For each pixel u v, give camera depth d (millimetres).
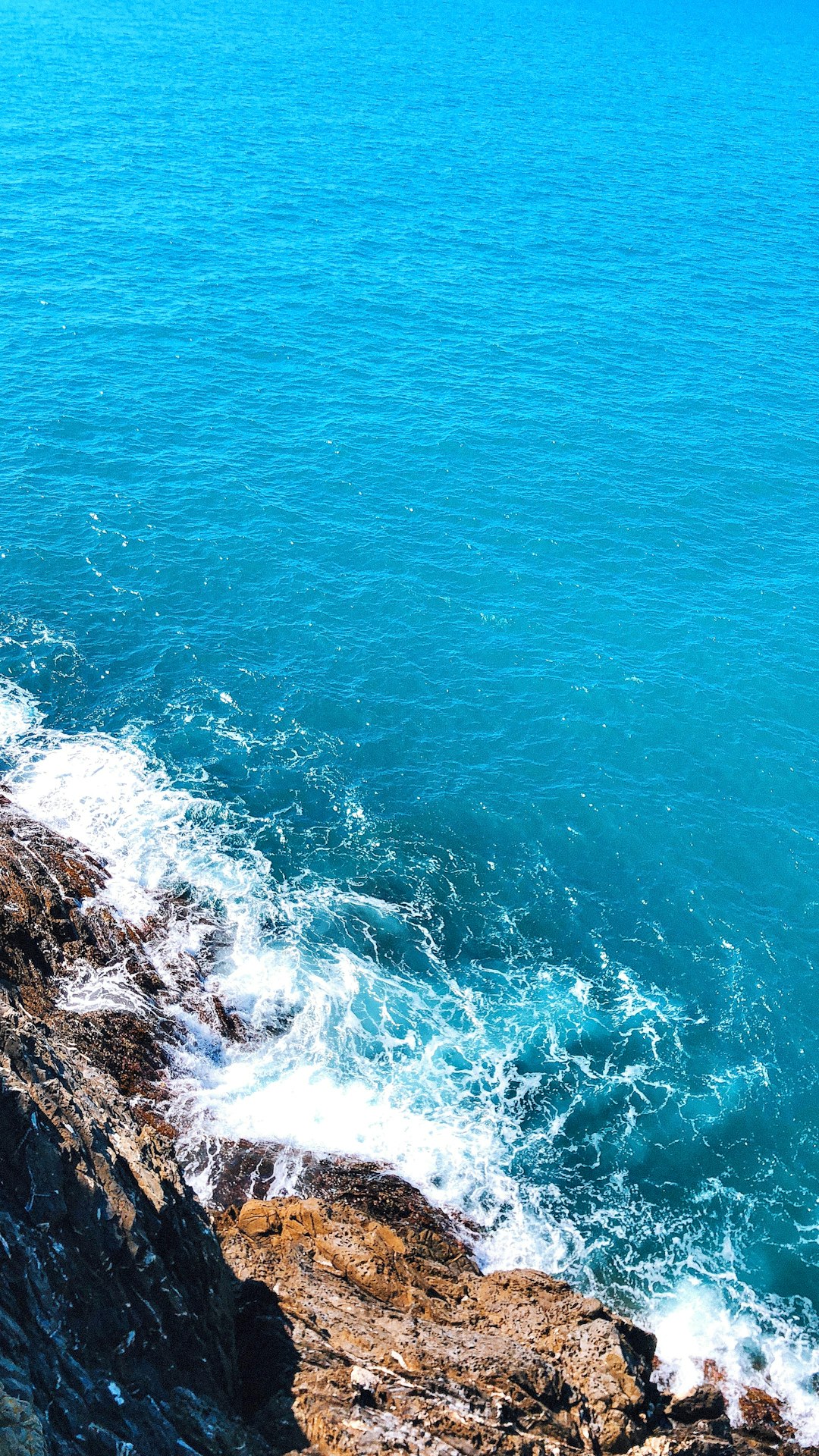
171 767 44469
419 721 48562
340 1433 21188
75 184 105750
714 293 97500
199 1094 31922
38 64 153500
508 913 40594
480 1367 23750
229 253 94312
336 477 64875
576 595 57219
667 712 50281
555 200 117812
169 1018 33625
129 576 54844
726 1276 30469
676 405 77438
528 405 75250
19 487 60406
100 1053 30406
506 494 65062
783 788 46969
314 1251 27547
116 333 78500
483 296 91688
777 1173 33188
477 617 55000
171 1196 23266
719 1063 36125
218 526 59375
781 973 39250
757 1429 26594
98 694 47625
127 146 119625
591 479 67375
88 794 42031
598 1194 32094
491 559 59312
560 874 42375
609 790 46031
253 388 73625
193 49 175750
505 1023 36625
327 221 104062
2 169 107500
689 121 161125
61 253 90250
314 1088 33281
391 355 80125
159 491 61688
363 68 173875
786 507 66875
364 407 72812
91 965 33656
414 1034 35750
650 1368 26875
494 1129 33312
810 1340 29141
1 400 68500
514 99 163625
